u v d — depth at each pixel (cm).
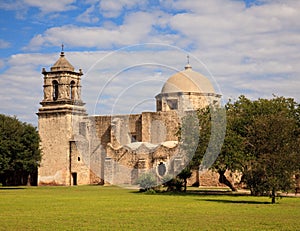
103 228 2242
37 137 6688
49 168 7919
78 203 3678
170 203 3641
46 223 2425
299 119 4984
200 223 2423
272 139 3662
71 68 8094
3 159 6188
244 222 2462
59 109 7919
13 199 4166
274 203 3641
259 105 4844
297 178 4569
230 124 4700
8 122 6469
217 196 4469
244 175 3903
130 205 3466
